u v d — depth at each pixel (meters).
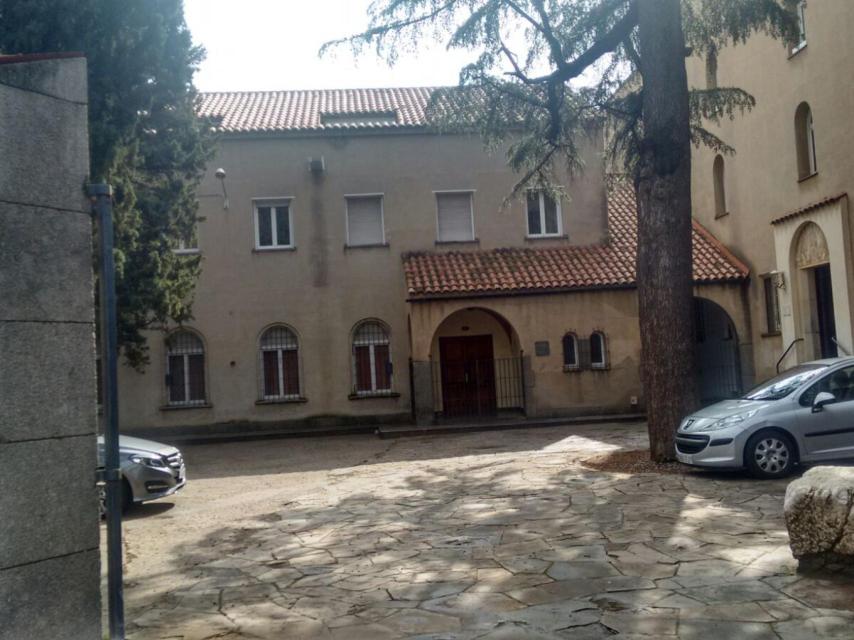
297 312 24.48
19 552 4.38
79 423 4.72
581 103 16.14
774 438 11.45
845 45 17.14
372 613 6.43
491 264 24.22
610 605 6.26
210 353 24.12
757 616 5.83
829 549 6.61
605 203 25.45
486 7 14.41
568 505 10.27
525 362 23.20
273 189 24.69
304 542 9.14
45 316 4.61
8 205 4.48
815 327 19.25
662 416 13.37
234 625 6.31
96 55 14.08
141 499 11.41
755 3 15.00
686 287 13.52
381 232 25.06
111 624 4.79
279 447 21.08
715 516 9.14
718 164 24.70
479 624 6.01
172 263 17.84
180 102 17.25
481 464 14.92
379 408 24.33
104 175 14.16
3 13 13.63
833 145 17.72
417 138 25.22
